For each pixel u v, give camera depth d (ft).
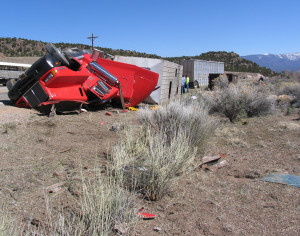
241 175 16.28
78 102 35.17
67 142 22.18
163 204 12.57
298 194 13.58
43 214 11.11
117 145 19.49
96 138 23.85
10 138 22.30
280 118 37.24
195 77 135.13
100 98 38.06
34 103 33.96
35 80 33.76
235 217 11.44
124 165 15.66
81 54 41.04
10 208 11.53
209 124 22.27
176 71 59.62
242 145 22.90
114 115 36.65
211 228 10.60
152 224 10.82
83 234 9.48
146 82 43.32
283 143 23.59
